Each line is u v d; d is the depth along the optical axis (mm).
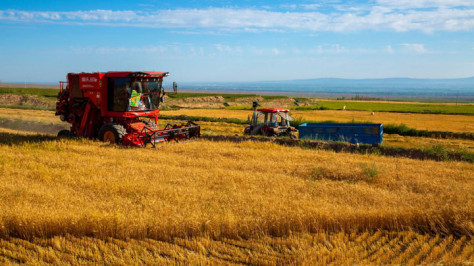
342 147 16141
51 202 7871
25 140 16672
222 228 6773
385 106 79938
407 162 12938
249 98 89438
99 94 17109
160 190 8797
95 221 6688
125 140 15547
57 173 10367
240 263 5766
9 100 56906
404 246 6320
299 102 90438
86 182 9453
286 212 7211
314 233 6828
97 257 5859
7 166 11227
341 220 7031
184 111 48938
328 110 60750
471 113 53438
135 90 17016
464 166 12258
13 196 8125
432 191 9281
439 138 24922
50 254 5918
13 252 6059
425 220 7137
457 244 6328
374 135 17906
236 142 17703
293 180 10086
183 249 6184
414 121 39188
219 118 34438
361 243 6461
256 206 7770
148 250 6156
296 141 17219
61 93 18844
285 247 6211
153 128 17750
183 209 7480
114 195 8539
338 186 9570
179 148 15031
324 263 5609
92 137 17828
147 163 12109
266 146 16000
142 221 6746
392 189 9648
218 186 9469
